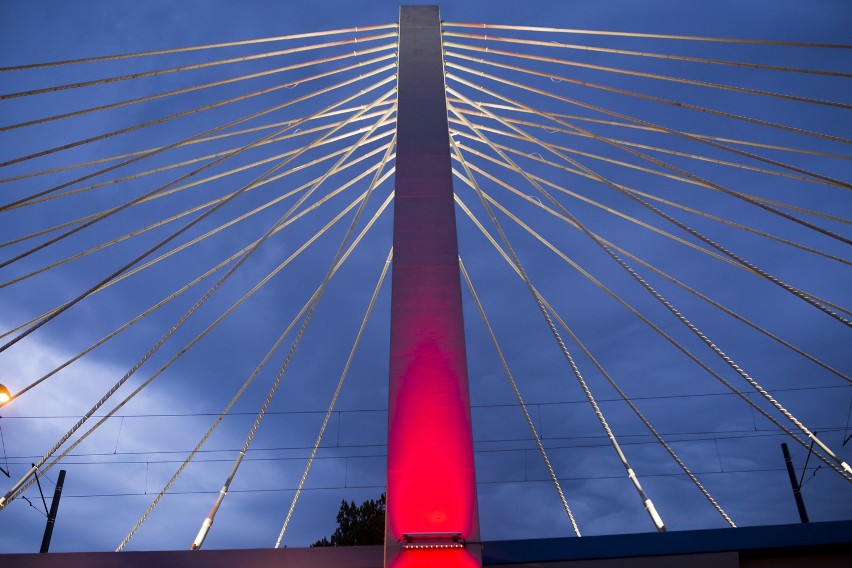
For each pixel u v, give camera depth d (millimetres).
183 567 22484
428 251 23719
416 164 25422
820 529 22250
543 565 21906
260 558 22422
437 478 20875
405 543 20141
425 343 22391
